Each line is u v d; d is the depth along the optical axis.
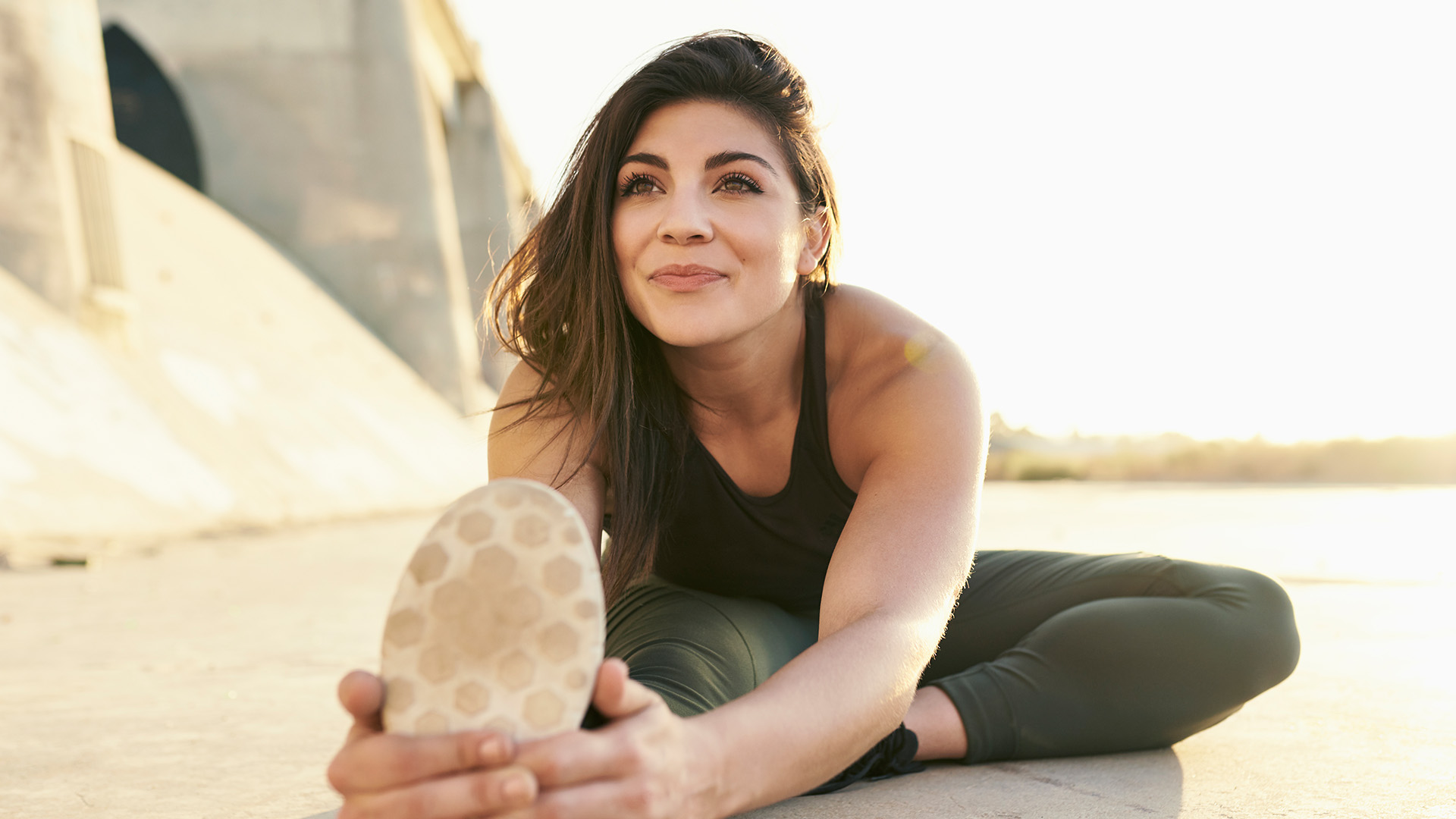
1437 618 3.17
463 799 0.75
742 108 1.26
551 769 0.76
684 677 1.17
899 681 1.03
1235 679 1.45
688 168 1.24
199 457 8.30
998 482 29.30
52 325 7.87
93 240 8.95
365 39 20.27
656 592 1.50
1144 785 1.33
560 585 0.78
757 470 1.45
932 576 1.15
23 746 1.64
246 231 17.83
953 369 1.35
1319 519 9.12
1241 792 1.30
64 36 8.96
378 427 13.78
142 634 3.08
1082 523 8.46
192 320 11.55
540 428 1.39
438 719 0.77
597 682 0.79
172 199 15.52
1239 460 30.58
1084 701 1.43
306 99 19.98
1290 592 3.89
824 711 0.96
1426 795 1.29
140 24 19.58
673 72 1.26
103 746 1.64
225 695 2.11
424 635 0.78
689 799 0.84
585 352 1.35
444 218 21.03
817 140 1.33
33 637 3.01
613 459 1.34
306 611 3.65
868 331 1.39
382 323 19.98
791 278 1.28
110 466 6.93
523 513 0.79
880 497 1.25
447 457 15.32
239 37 19.83
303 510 9.20
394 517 10.97
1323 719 1.76
